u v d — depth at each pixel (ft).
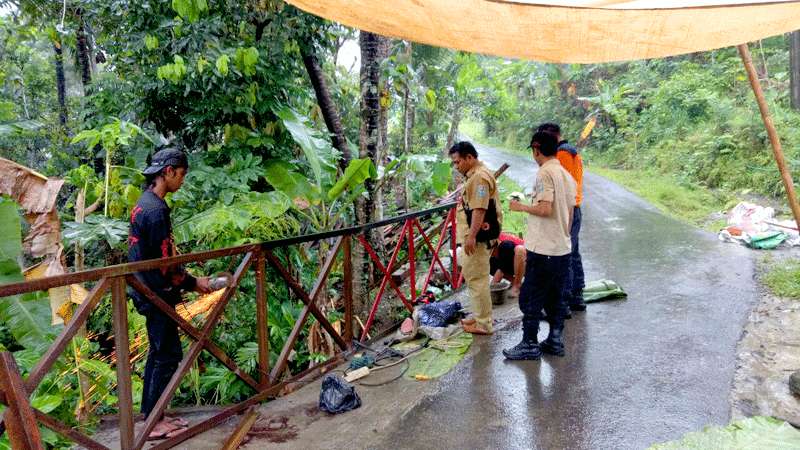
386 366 13.16
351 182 17.60
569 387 11.43
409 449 9.34
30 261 16.76
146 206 9.51
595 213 34.09
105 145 15.30
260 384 11.50
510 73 69.87
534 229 12.66
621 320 15.44
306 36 20.83
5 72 36.60
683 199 35.60
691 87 52.90
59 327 12.92
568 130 75.15
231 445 9.64
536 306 12.87
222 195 17.33
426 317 15.46
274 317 16.74
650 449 8.94
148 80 19.19
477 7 9.70
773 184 33.37
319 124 25.94
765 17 8.81
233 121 20.72
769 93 43.47
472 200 13.47
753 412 10.07
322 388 11.36
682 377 11.65
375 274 22.09
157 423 9.96
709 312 15.75
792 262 20.15
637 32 9.76
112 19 20.90
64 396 12.49
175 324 10.14
